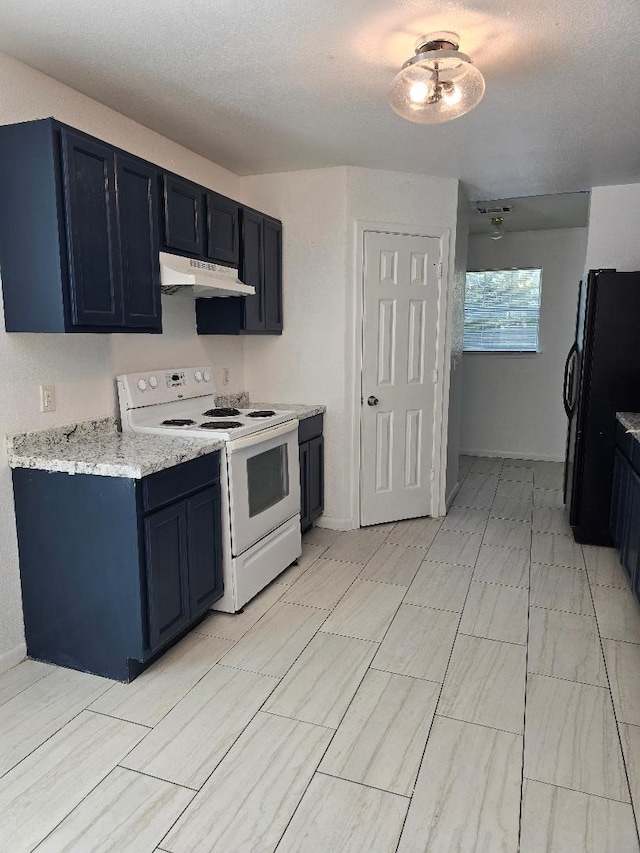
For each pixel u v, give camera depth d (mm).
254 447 2711
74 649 2223
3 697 2062
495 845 1463
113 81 2258
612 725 1906
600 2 1706
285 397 3791
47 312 2023
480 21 1820
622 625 2553
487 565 3230
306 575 3094
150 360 2908
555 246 5445
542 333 5637
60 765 1735
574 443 3633
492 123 2697
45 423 2314
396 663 2271
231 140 2943
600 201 3848
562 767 1725
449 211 3729
